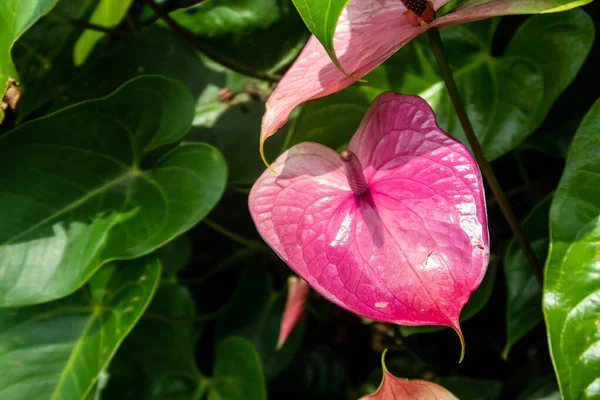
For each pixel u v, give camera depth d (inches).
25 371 27.7
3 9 25.1
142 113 27.8
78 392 27.3
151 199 27.7
